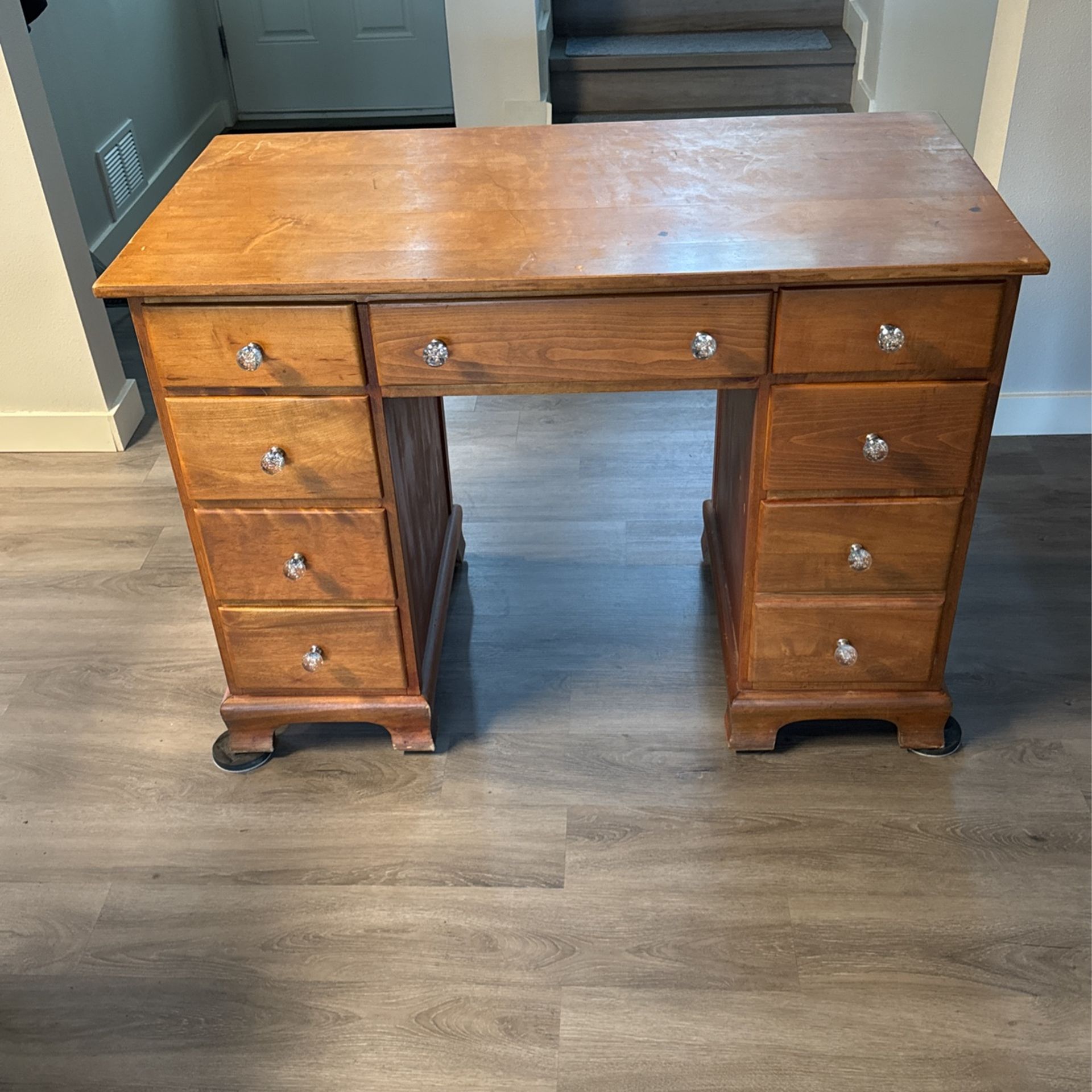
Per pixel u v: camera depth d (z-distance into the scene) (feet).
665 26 13.58
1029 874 5.83
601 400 9.90
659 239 5.22
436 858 6.05
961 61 12.04
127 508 8.80
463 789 6.44
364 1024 5.29
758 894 5.79
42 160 8.20
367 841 6.16
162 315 5.17
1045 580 7.67
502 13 11.51
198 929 5.74
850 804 6.24
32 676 7.32
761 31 13.52
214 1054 5.20
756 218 5.37
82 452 9.50
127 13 12.34
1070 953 5.45
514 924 5.70
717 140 6.23
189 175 6.06
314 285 4.96
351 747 6.76
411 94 15.16
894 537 5.75
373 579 5.98
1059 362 8.79
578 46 13.24
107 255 11.76
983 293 5.03
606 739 6.70
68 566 8.23
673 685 7.06
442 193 5.75
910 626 6.06
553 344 5.22
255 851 6.14
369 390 5.38
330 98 15.23
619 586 7.85
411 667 6.36
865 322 5.11
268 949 5.63
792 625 6.07
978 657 7.11
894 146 6.07
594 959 5.52
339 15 14.56
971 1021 5.19
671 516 8.48
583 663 7.24
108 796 6.49
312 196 5.78
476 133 6.45
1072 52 7.48
